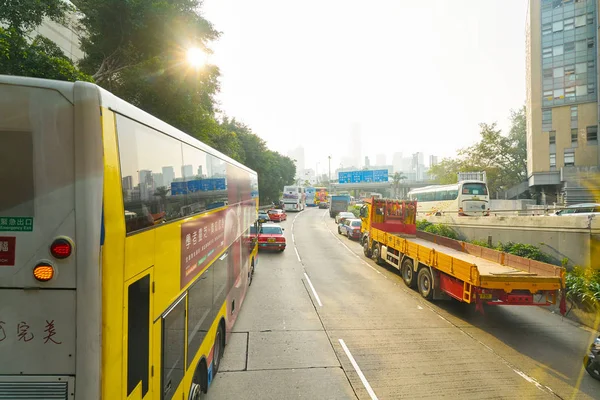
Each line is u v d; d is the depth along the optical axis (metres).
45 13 11.67
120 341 2.53
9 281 2.28
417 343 7.66
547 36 44.19
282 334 8.02
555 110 43.41
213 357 5.79
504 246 15.56
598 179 39.78
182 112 15.88
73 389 2.28
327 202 73.94
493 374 6.30
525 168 51.97
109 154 2.42
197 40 15.73
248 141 48.50
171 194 3.74
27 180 2.28
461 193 27.36
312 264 16.86
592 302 8.97
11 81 2.29
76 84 2.32
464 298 8.88
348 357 6.89
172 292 3.69
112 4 13.11
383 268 16.11
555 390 5.78
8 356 2.29
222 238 6.51
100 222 2.31
